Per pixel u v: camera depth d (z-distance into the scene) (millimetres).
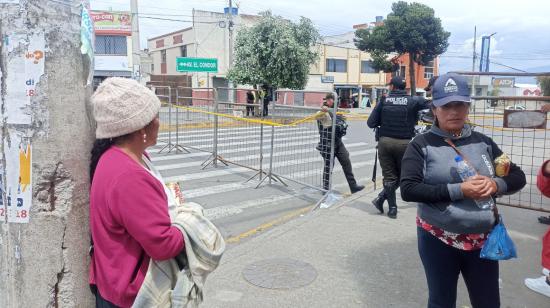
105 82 1792
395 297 3605
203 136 13094
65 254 1833
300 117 7688
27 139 1713
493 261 2465
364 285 3809
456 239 2439
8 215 1756
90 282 1914
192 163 10094
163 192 1826
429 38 37844
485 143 2529
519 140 13320
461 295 3639
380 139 5727
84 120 1853
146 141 1873
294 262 4281
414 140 2576
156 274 1803
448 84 2389
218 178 8664
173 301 1815
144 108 1783
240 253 4508
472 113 5602
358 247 4668
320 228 5266
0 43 1666
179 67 29781
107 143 1849
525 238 4883
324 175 7285
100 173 1755
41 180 1750
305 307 3445
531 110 5098
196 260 1844
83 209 1879
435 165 2438
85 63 1849
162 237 1714
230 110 10992
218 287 3756
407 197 2480
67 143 1790
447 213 2400
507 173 2467
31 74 1688
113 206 1704
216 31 37031
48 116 1730
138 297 1765
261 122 7883
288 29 24375
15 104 1691
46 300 1823
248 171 9320
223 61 37562
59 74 1742
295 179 8547
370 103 45844
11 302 1803
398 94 5566
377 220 5586
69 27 1764
